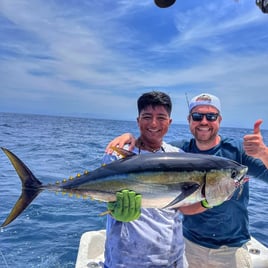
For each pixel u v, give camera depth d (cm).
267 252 171
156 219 98
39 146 873
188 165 91
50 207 288
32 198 93
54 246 211
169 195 91
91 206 296
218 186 92
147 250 95
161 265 96
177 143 165
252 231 246
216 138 150
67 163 589
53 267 184
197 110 145
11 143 920
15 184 388
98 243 175
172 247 99
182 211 103
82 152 771
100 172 94
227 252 144
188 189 90
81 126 2802
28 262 188
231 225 142
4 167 514
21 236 224
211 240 146
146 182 91
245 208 144
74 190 95
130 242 95
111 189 92
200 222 146
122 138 108
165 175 91
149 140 107
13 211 91
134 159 93
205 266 147
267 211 311
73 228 242
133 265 94
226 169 93
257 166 135
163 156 93
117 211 85
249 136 111
